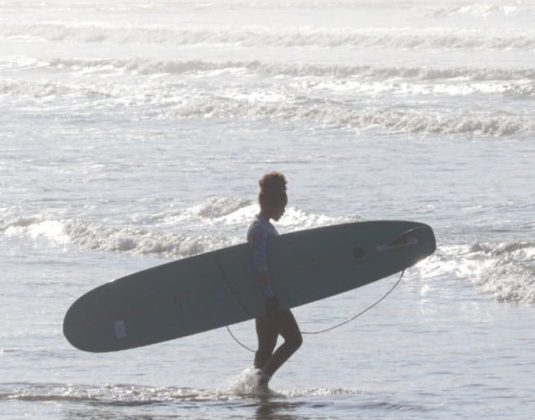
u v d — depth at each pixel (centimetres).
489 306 4244
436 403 3094
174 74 16050
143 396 3222
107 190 7112
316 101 11994
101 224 5953
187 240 5506
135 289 3247
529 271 4512
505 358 3550
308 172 7600
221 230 5809
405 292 4519
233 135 9781
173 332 3238
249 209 6134
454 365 3503
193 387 3319
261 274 3112
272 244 3184
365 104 11788
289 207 6125
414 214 6078
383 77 14262
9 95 13475
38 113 11706
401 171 7569
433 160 8094
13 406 3138
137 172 7775
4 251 5672
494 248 4984
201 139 9538
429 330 3950
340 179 7288
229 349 3769
